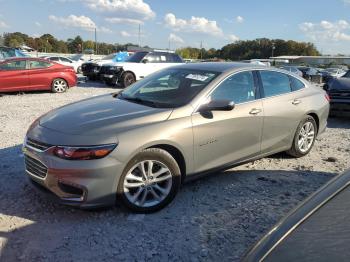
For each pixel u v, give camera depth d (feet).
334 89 33.22
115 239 11.88
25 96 46.37
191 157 14.43
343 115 33.30
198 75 16.38
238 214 13.76
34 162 13.30
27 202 14.26
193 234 12.32
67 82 51.65
